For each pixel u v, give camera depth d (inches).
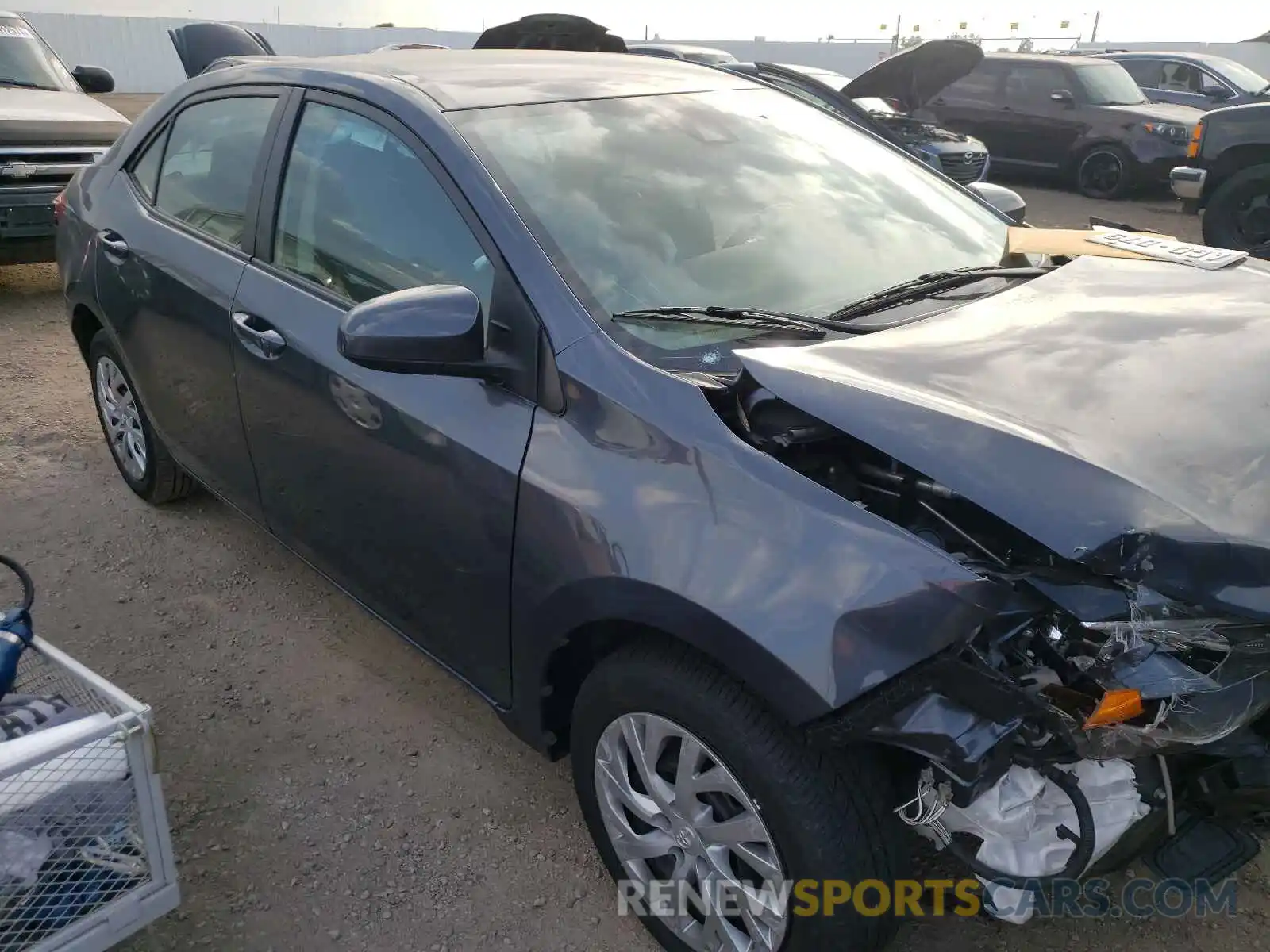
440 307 83.0
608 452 80.8
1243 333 84.4
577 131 105.1
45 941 74.5
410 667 128.1
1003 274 102.7
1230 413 73.0
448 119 99.7
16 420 200.4
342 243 107.0
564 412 84.4
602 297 88.7
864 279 102.3
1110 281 99.1
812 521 71.0
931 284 100.7
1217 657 68.6
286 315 110.7
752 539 71.9
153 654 129.6
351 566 112.2
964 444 69.5
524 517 85.0
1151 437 70.6
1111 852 74.0
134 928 79.0
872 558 68.6
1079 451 68.4
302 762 111.2
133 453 163.8
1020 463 67.8
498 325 89.0
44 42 330.6
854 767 71.8
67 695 86.4
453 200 95.2
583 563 79.8
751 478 73.9
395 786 108.0
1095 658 65.9
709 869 80.6
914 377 77.4
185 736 115.0
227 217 124.5
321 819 103.4
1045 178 540.7
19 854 72.5
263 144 120.0
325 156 111.1
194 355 127.2
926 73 252.8
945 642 65.8
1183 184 364.8
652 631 80.4
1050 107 525.3
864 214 112.4
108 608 139.3
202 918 92.0
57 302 284.7
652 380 81.1
